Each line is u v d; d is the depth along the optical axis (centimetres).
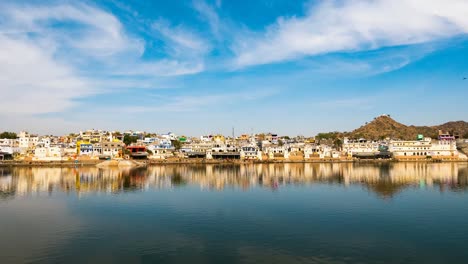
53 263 3903
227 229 5225
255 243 4578
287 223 5556
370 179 11700
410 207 6744
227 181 11281
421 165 18700
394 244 4525
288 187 9738
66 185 10219
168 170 15912
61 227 5356
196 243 4591
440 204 7031
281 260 4000
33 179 11819
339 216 6022
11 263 3897
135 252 4253
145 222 5653
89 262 3941
